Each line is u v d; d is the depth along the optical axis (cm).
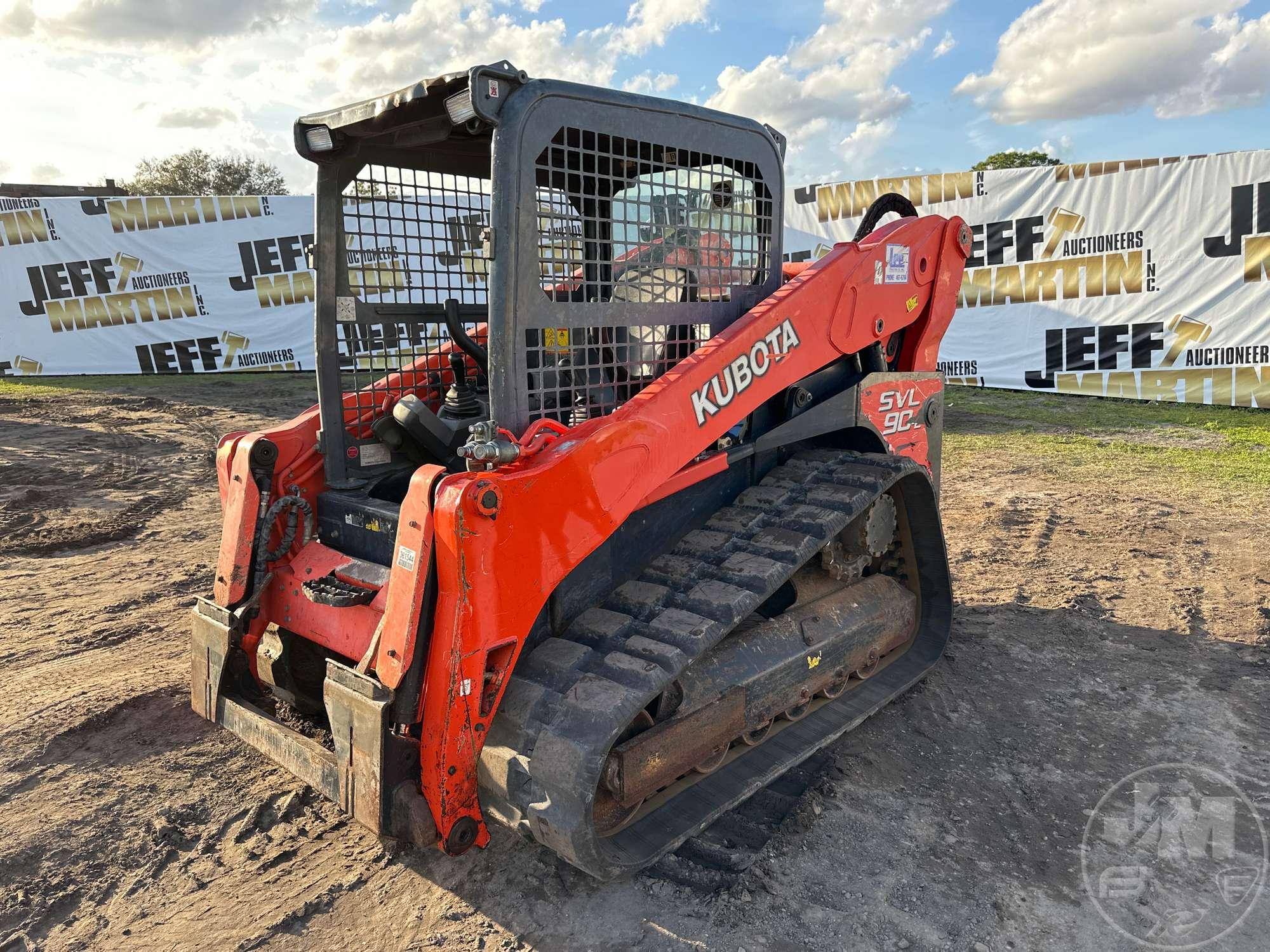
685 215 291
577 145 273
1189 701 362
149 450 912
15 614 465
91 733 339
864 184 1304
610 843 246
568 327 256
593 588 280
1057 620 448
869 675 368
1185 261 1133
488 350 243
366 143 300
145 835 276
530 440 240
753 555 288
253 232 1520
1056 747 328
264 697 328
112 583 515
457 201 348
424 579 226
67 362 1512
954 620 449
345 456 319
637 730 265
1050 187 1205
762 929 234
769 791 300
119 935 234
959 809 290
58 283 1479
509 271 237
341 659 319
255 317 1548
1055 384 1248
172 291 1513
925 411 401
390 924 238
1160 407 1135
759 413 335
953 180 1259
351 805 237
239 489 299
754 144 306
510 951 227
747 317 301
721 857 265
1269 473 760
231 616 292
